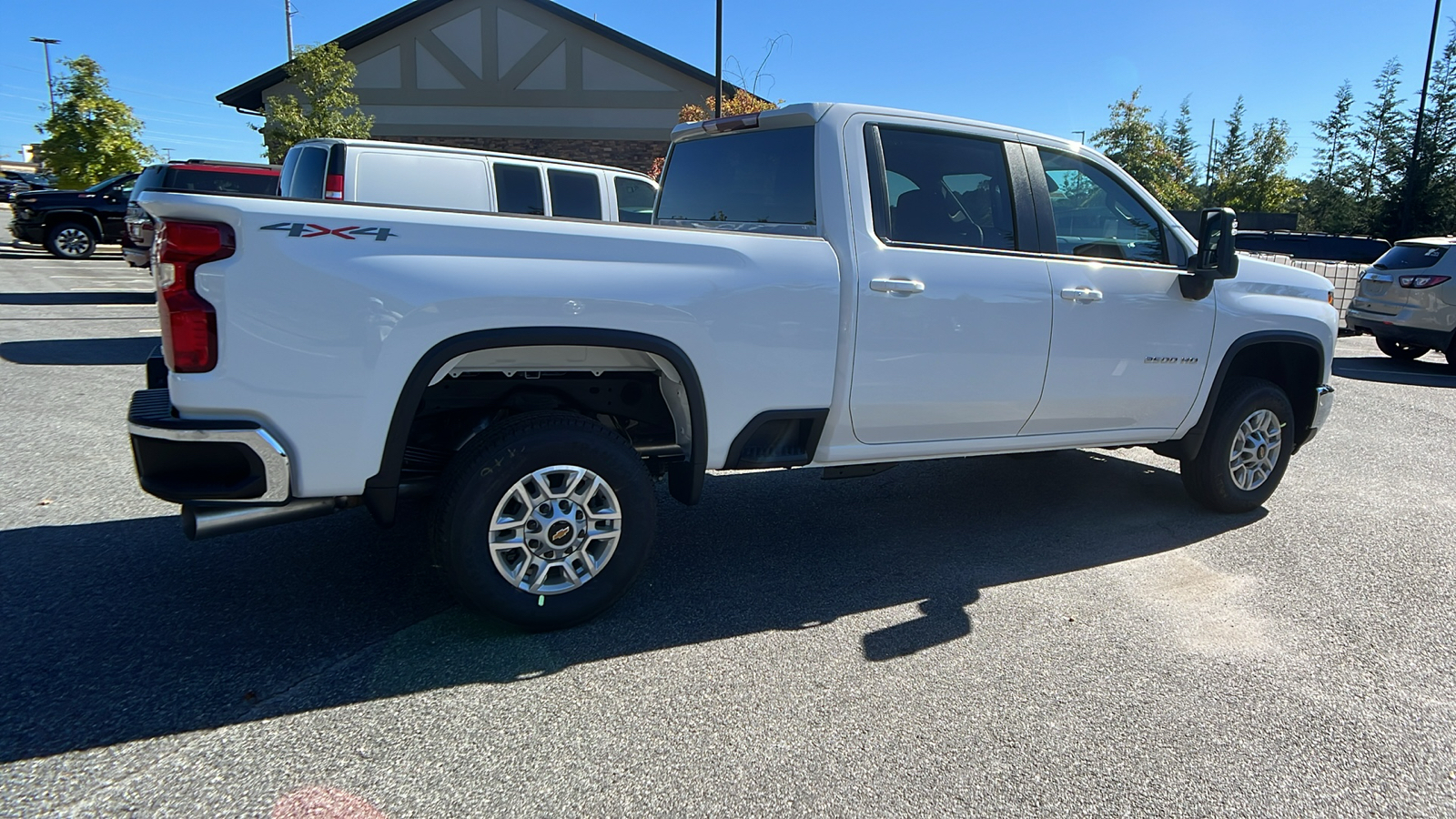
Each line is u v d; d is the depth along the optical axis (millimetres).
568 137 22906
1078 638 3377
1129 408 4402
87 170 20297
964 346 3791
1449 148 34969
